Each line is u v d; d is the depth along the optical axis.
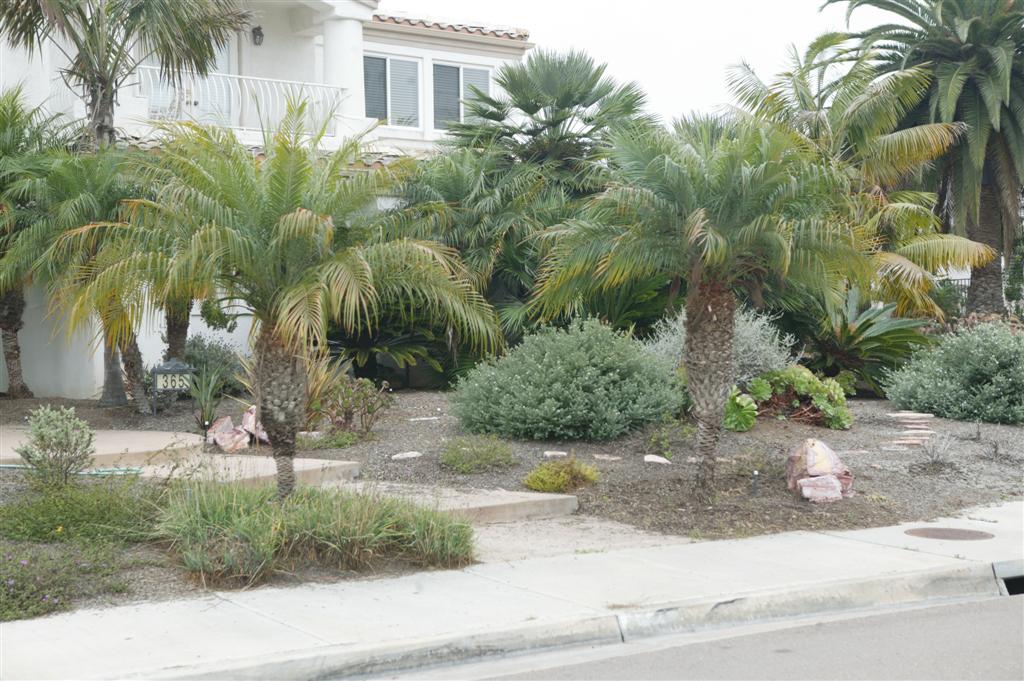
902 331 18.80
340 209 9.16
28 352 17.50
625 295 18.17
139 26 15.25
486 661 6.53
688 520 10.37
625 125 18.84
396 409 15.80
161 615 6.93
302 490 9.16
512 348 18.17
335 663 6.09
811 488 11.20
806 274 10.75
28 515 8.61
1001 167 23.92
